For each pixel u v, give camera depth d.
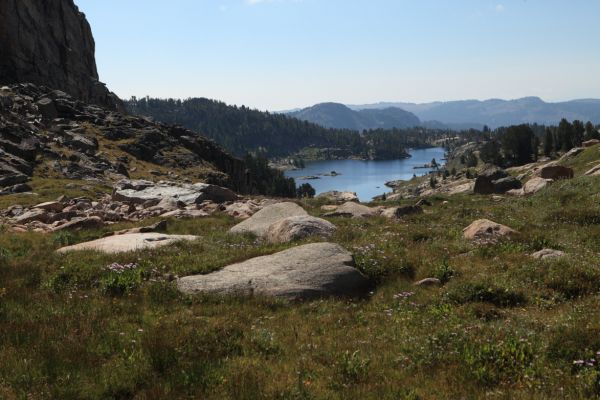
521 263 16.14
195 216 31.95
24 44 117.06
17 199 41.91
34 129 75.38
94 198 48.03
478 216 28.88
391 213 31.23
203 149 125.06
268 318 12.58
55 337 10.50
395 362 9.46
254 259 16.89
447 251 18.70
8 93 91.50
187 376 8.61
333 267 15.74
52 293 14.00
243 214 33.59
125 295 14.19
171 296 14.07
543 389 7.77
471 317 12.00
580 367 8.46
